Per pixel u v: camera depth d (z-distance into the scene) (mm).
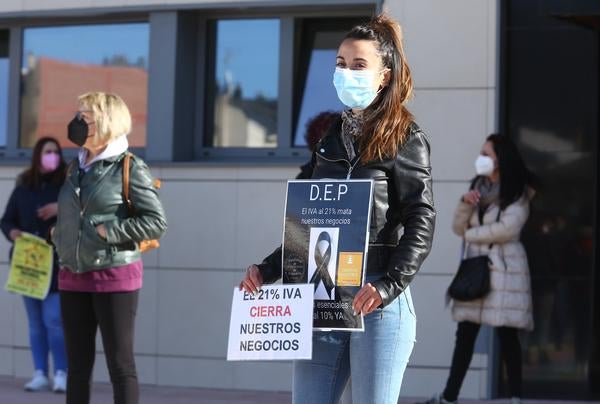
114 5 18828
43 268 17078
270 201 17859
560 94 17078
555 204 17062
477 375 16969
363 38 8703
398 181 8609
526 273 15156
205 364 18109
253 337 8695
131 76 19312
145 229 12148
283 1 18047
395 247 8617
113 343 12062
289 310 8609
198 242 18141
